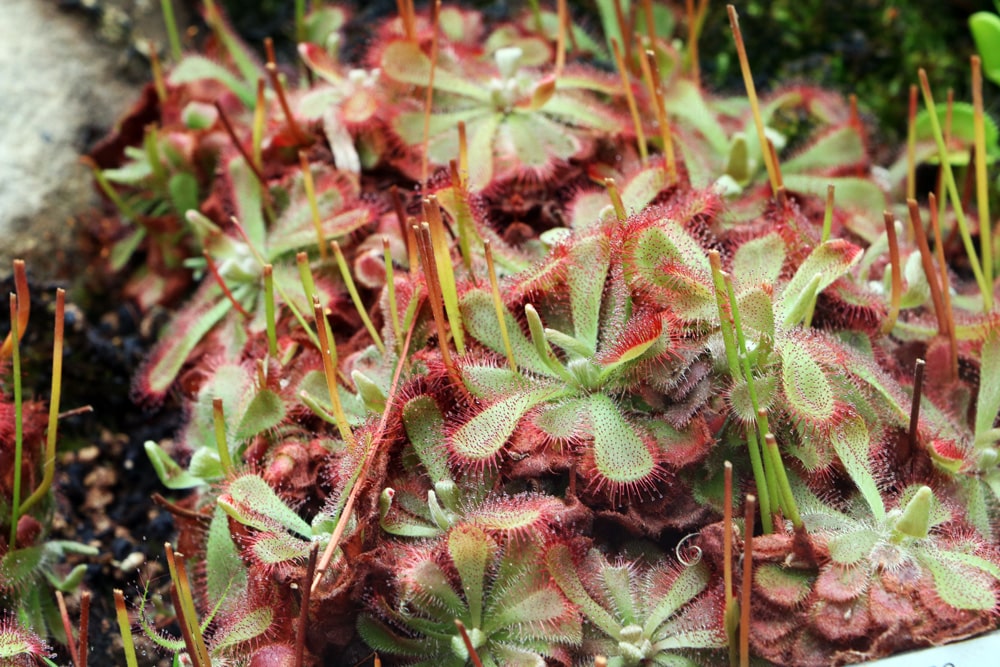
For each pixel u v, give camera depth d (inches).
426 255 15.2
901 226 17.1
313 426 16.6
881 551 15.0
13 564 16.5
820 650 14.9
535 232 17.7
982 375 16.2
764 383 15.2
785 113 20.6
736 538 15.0
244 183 18.1
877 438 15.7
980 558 15.0
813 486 15.5
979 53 21.3
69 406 19.1
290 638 15.3
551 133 17.9
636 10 19.6
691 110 18.4
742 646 14.6
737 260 16.0
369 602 15.3
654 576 15.4
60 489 18.4
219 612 15.8
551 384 15.5
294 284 17.6
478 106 18.2
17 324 16.2
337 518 15.4
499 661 15.0
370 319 17.1
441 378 15.7
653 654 15.1
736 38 16.7
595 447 15.1
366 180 18.4
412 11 18.1
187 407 17.7
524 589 15.1
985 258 17.3
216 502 16.3
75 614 17.3
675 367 15.4
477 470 15.6
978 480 15.9
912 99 17.9
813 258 15.6
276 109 19.0
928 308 17.3
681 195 16.9
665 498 15.5
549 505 15.1
